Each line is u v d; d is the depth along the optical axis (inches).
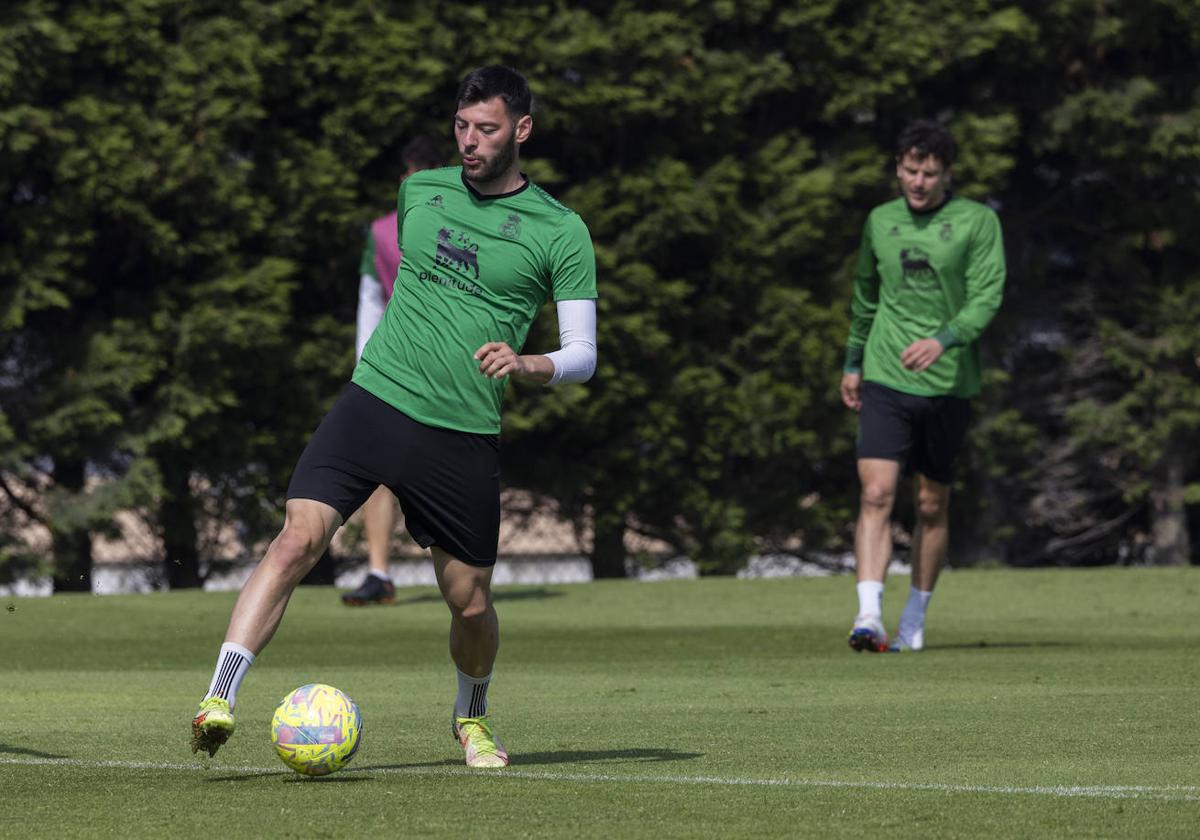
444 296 622.2
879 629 1189.1
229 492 2295.8
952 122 2518.5
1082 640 1290.6
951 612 1565.0
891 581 1884.8
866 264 1210.0
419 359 618.2
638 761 634.8
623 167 2432.3
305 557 607.2
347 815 501.4
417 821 490.3
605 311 2321.6
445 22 2301.9
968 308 1172.5
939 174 1176.2
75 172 2105.1
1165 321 2600.9
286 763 578.2
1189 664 1067.9
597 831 473.4
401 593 1808.6
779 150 2440.9
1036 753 652.7
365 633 1384.1
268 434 2273.6
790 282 2447.1
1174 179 2605.8
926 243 1175.6
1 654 1222.9
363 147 2283.5
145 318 2209.6
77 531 2239.2
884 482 1190.9
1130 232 2635.3
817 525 2493.8
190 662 1160.8
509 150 627.2
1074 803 524.4
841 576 1964.8
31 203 2176.4
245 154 2273.6
